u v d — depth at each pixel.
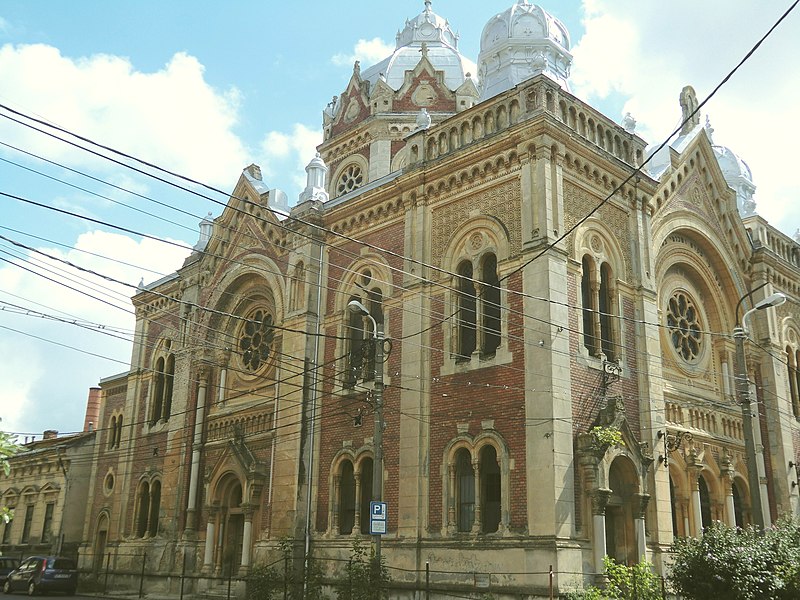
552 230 23.94
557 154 24.80
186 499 35.38
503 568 21.95
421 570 24.14
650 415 25.66
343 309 30.41
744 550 18.00
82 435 46.22
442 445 24.98
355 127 41.56
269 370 33.31
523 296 23.86
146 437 40.16
